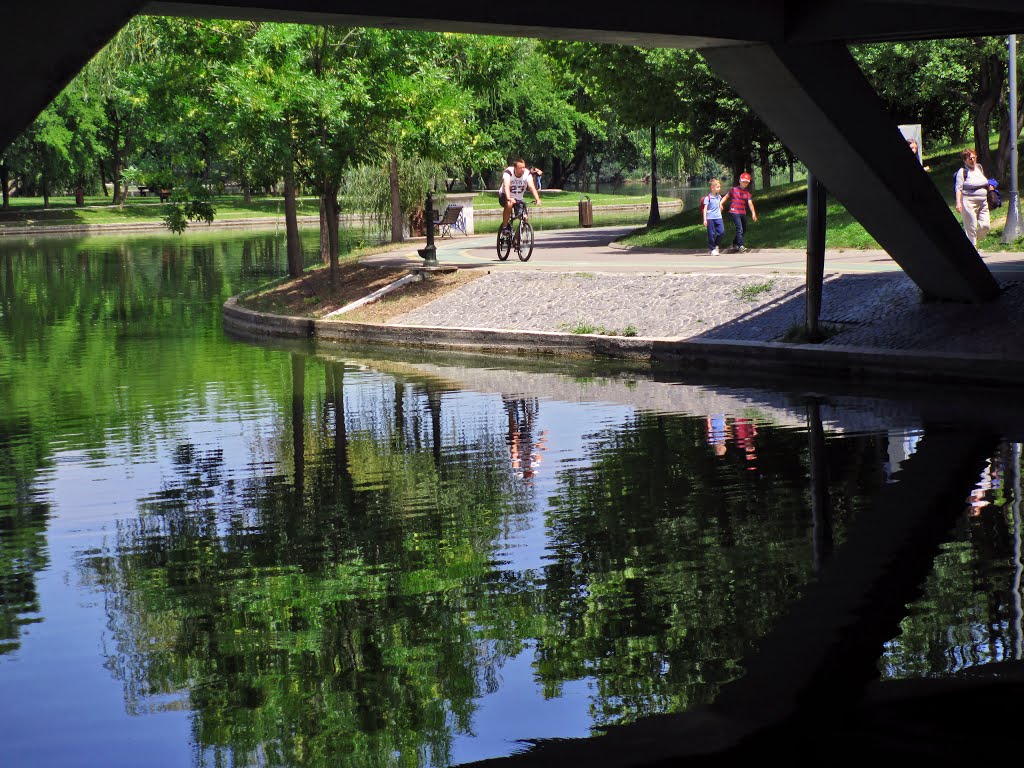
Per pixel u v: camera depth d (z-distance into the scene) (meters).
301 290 27.84
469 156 28.06
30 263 45.97
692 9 11.98
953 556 8.08
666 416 13.84
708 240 28.08
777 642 6.65
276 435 13.79
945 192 30.61
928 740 5.38
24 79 6.07
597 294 22.06
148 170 30.59
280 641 7.06
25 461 12.74
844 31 12.47
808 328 17.44
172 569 8.66
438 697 6.13
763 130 34.69
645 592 7.64
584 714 5.84
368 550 8.95
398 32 26.03
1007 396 14.09
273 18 10.09
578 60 34.56
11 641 7.25
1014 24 11.95
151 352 21.88
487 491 10.65
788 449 11.66
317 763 5.45
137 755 5.60
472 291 24.22
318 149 25.28
